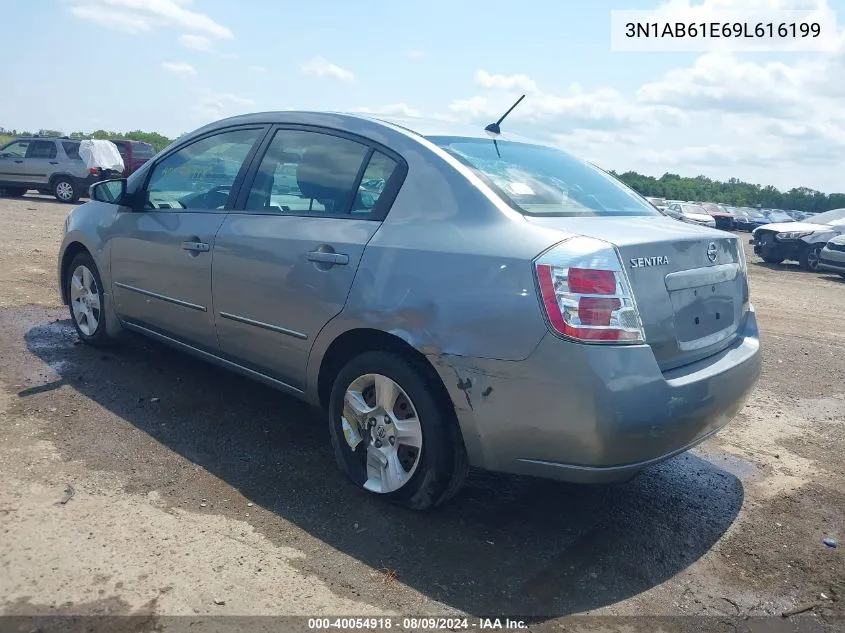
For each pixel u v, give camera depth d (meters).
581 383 2.82
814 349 7.51
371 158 3.64
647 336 2.98
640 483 3.99
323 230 3.62
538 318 2.87
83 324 5.47
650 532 3.44
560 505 3.64
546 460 2.98
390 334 3.28
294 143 4.02
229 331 4.12
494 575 2.99
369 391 3.55
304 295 3.61
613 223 3.31
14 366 4.91
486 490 3.74
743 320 3.83
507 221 3.11
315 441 4.14
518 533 3.34
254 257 3.87
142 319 4.85
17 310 6.32
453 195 3.29
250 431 4.20
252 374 4.14
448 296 3.08
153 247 4.58
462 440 3.24
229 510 3.32
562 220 3.20
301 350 3.70
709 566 3.19
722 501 3.83
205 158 4.51
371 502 3.49
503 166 3.62
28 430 3.93
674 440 3.03
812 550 3.37
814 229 16.81
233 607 2.64
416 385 3.24
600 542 3.32
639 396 2.85
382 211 3.48
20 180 19.91
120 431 4.04
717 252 3.51
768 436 4.84
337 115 3.92
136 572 2.79
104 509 3.22
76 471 3.54
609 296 2.85
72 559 2.83
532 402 2.92
